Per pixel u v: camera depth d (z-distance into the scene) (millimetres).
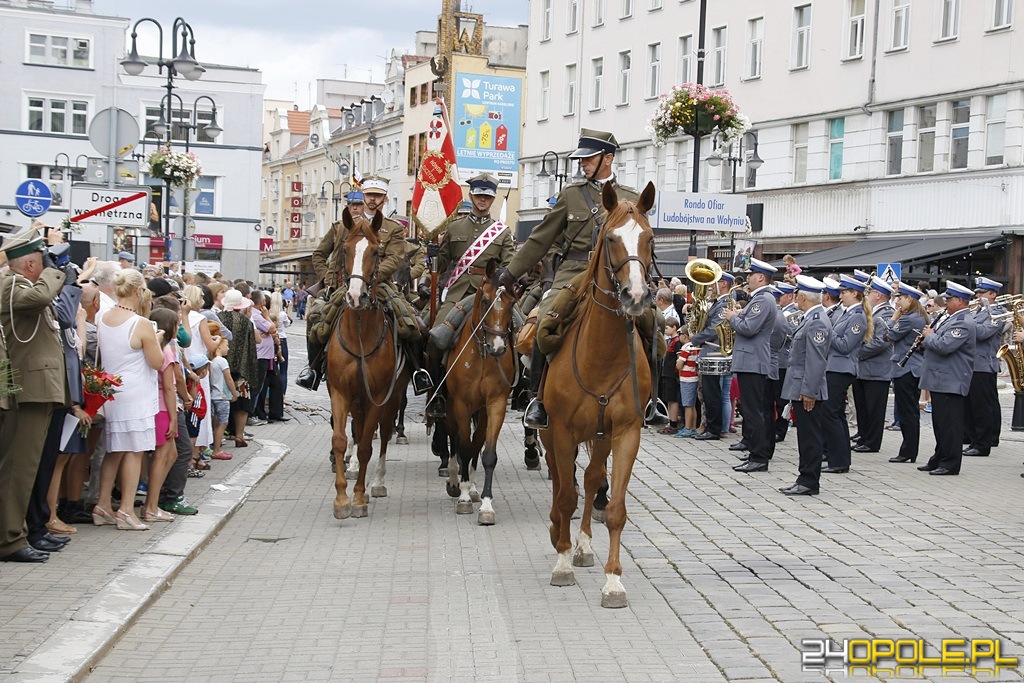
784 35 39406
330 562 9523
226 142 65000
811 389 12617
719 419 17781
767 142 40188
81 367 9688
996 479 14211
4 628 7211
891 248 32844
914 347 15406
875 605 8086
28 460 8906
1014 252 31000
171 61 26797
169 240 30922
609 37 49156
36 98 61594
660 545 10172
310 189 94500
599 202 9312
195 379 12695
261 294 18641
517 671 6684
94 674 6645
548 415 8727
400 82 76625
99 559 9125
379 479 12727
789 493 12812
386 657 6973
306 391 27906
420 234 14320
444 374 12117
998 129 32312
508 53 65562
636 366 8203
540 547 10102
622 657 6938
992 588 8562
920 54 34344
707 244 37594
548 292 9242
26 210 15836
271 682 6523
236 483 13133
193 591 8570
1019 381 15945
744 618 7746
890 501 12477
